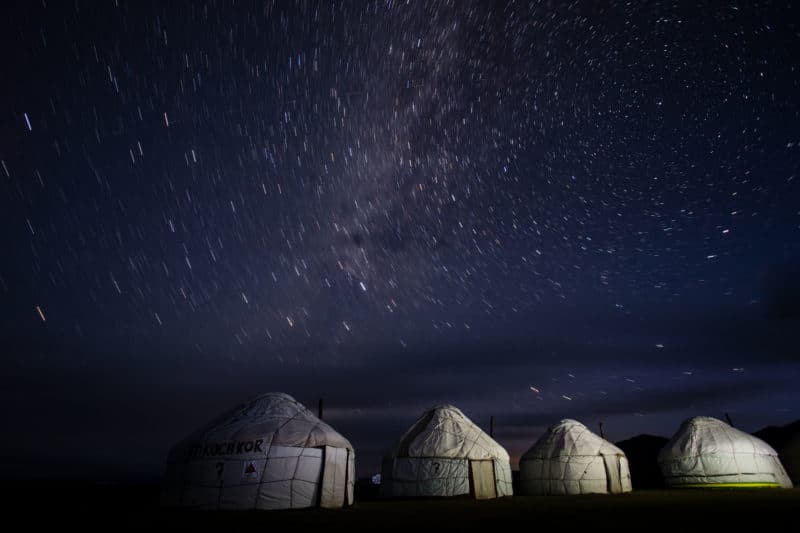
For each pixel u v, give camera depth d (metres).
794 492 15.66
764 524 7.55
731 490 17.88
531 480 19.89
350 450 12.92
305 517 9.61
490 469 17.14
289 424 12.14
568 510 10.95
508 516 9.76
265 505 11.09
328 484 11.87
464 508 11.84
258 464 11.34
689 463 20.58
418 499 16.22
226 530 7.56
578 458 19.27
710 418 21.89
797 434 23.62
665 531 7.07
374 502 14.32
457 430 17.77
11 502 13.95
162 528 7.83
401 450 17.28
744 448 19.91
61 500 15.07
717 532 6.77
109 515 9.83
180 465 11.77
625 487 19.27
